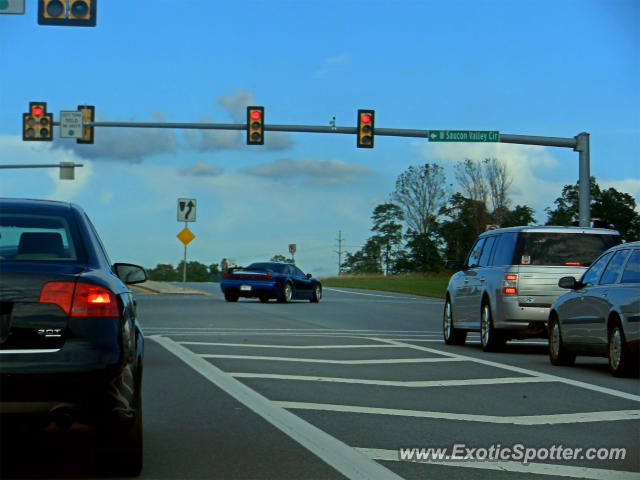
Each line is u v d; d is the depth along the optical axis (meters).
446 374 12.06
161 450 7.03
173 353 14.25
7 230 6.17
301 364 12.99
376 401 9.59
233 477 6.20
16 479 6.09
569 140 31.31
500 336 15.52
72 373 5.44
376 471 6.39
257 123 30.58
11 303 5.50
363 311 28.38
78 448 7.18
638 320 11.31
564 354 13.42
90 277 5.72
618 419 8.61
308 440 7.45
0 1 20.19
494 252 16.27
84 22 21.45
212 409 8.94
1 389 5.36
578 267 15.28
